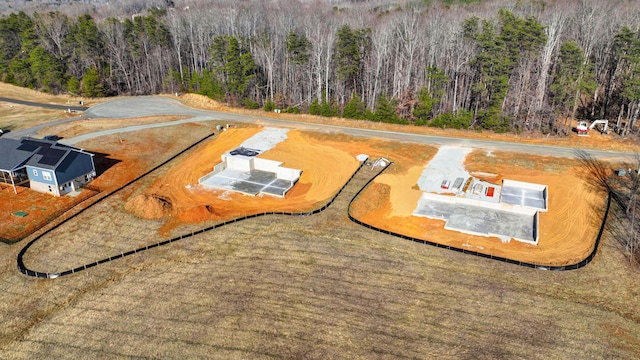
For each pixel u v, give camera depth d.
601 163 51.69
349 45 70.44
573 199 44.41
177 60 97.38
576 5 92.19
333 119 69.75
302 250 36.19
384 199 45.59
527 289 31.62
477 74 70.50
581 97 73.06
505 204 43.34
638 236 37.03
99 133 62.28
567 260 35.12
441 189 47.34
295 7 124.44
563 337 27.22
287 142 59.72
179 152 56.31
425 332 27.70
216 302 30.16
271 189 47.22
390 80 78.81
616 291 31.31
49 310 29.61
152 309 29.53
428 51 77.06
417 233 39.44
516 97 64.38
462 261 34.88
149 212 41.41
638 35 66.44
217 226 39.56
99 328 27.97
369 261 34.81
